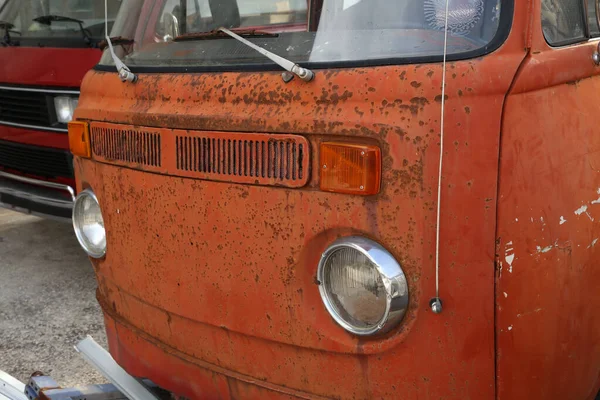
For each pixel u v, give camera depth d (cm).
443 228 180
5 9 571
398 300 184
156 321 247
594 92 213
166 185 227
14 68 527
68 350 404
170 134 222
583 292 205
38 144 520
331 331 199
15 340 414
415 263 183
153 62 250
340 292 196
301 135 193
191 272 225
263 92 203
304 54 208
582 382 213
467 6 192
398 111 181
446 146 177
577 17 216
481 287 180
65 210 516
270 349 213
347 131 187
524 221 181
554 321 193
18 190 539
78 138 265
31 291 486
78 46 509
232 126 206
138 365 261
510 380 186
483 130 176
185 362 238
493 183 177
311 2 229
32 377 283
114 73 259
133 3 290
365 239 188
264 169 201
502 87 177
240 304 215
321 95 193
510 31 183
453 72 178
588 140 204
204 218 217
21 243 585
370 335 190
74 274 518
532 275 185
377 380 195
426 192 180
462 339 183
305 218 196
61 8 536
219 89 213
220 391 230
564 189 193
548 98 189
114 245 256
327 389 204
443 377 187
